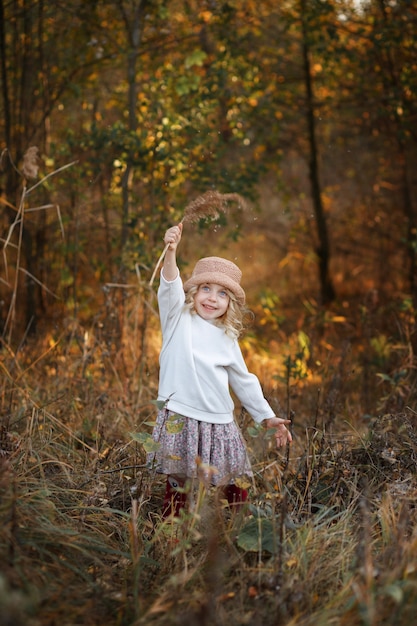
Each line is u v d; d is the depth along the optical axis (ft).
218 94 19.54
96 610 7.53
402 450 11.59
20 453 10.94
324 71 24.98
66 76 20.57
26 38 20.02
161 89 19.66
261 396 10.51
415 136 24.50
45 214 20.57
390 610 7.43
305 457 11.69
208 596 7.66
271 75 25.02
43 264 20.76
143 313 18.24
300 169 31.27
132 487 10.58
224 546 8.89
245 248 31.94
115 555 8.87
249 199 20.76
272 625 7.43
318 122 28.60
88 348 16.28
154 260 18.71
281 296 29.53
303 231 29.40
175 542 8.98
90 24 20.01
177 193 20.20
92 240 20.92
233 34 20.76
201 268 10.50
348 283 30.48
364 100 25.85
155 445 9.22
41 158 19.43
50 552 8.35
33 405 12.95
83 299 21.04
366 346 18.49
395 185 28.35
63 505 9.91
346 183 30.76
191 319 10.30
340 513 9.70
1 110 21.01
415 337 17.80
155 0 19.94
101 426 13.25
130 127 19.39
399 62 23.56
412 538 8.63
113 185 19.84
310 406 16.06
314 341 20.26
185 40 21.22
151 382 16.70
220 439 10.00
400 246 28.17
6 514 8.47
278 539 8.74
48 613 7.13
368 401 16.08
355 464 11.53
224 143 20.62
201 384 9.96
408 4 21.75
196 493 9.89
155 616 7.45
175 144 19.16
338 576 8.27
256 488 11.41
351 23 24.11
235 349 10.46
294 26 23.44
